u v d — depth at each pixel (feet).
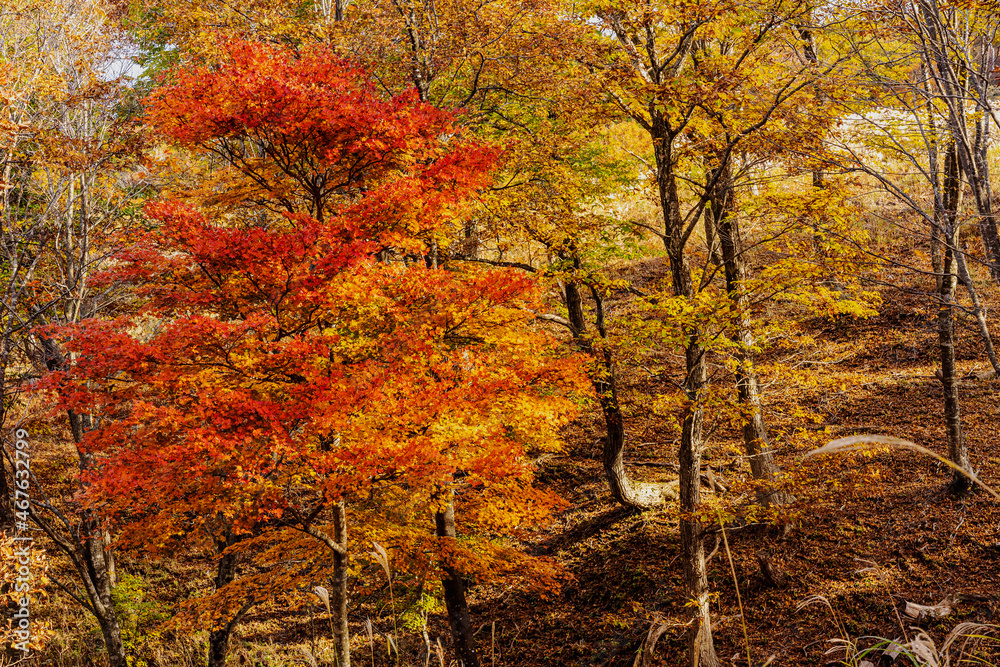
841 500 44.86
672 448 60.29
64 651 48.57
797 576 41.93
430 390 30.14
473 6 42.88
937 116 29.68
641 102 35.42
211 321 25.81
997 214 23.11
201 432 24.98
